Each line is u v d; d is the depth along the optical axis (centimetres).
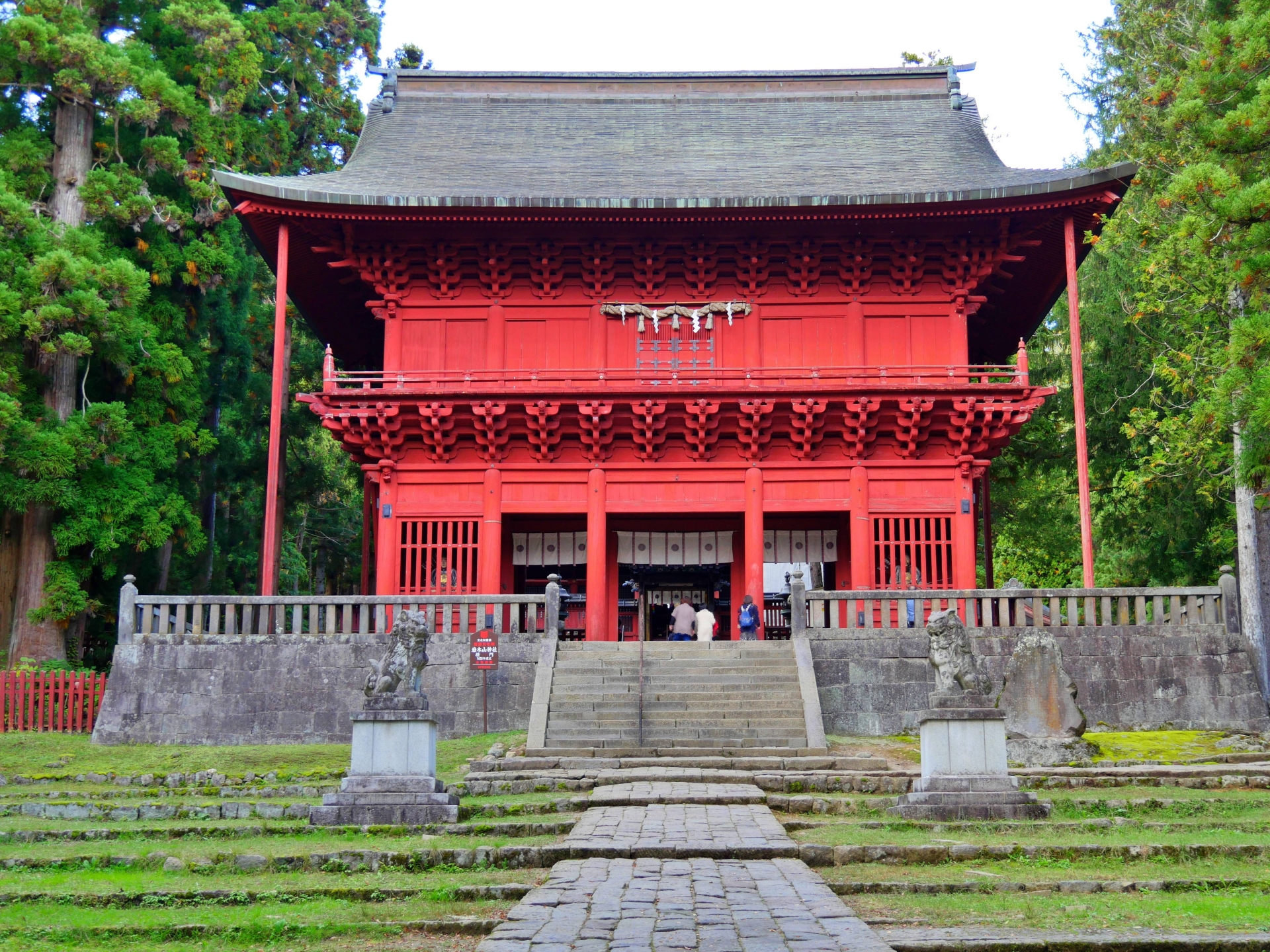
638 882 1251
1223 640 2619
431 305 3534
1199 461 3117
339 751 2458
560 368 3494
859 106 4162
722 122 4084
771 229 3378
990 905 1250
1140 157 3394
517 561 3594
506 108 4188
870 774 1991
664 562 3600
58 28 3469
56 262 3231
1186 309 3216
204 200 3888
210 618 2703
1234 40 2372
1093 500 4494
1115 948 1064
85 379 3538
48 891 1360
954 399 3253
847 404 3259
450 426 3322
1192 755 2217
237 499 5134
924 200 3173
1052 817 1680
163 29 3988
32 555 3472
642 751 2225
